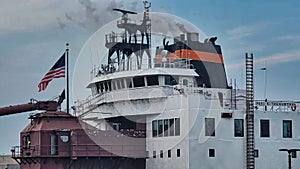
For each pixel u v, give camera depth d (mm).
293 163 69375
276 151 68375
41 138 65125
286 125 69375
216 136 64562
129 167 67562
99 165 66438
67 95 72750
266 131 68125
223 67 73562
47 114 67312
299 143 69812
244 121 66500
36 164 65750
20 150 69188
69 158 65188
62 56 71875
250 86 68188
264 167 67562
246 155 66000
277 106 69125
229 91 68875
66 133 65562
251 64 68938
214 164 64125
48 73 71375
